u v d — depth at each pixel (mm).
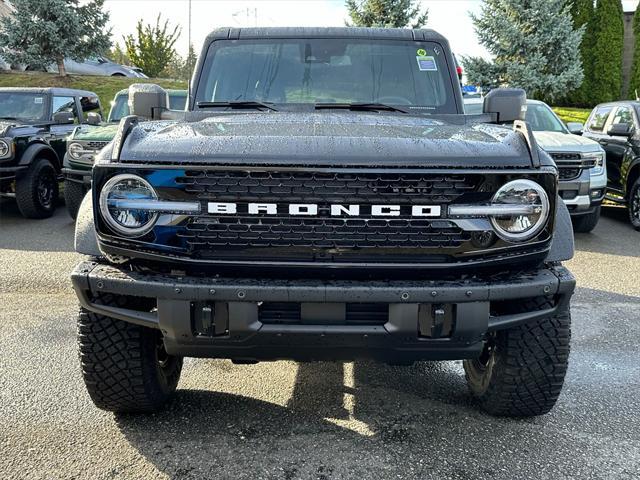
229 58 4012
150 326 2631
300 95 3893
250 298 2451
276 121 3197
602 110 10688
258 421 3170
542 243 2539
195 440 2969
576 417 3266
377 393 3533
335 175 2432
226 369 3873
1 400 3383
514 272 2635
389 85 3934
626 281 6242
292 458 2818
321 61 3984
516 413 3172
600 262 7059
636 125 9195
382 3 23719
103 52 22109
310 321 2492
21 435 3000
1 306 5152
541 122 9195
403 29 4129
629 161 9125
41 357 4035
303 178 2438
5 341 4328
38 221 9109
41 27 20406
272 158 2457
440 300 2477
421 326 2541
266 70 3967
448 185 2469
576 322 4949
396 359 2666
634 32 24812
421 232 2488
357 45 4027
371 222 2469
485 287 2496
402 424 3156
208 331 2535
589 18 24688
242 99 3895
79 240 2691
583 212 8016
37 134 9203
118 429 3068
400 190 2461
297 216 2459
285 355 2627
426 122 3406
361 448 2914
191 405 3342
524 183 2492
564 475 2711
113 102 10180
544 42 22062
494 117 3709
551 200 2521
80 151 8281
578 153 7832
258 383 3658
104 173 2496
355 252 2494
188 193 2471
